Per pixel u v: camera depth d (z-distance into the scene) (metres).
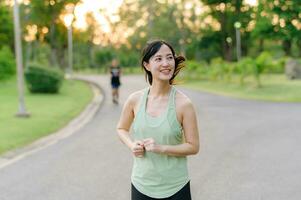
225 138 12.09
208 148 10.73
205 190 7.31
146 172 3.56
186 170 3.62
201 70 44.53
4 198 7.16
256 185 7.54
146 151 3.54
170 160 3.54
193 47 72.12
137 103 3.67
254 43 75.62
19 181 8.14
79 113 19.31
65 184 7.87
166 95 3.60
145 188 3.58
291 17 30.47
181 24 73.31
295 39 36.06
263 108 19.55
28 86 28.16
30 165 9.41
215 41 70.44
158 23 75.19
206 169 8.67
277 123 14.74
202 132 13.24
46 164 9.47
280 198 6.84
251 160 9.38
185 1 72.75
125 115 3.74
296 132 12.84
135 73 72.19
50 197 7.16
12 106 20.48
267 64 29.55
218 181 7.82
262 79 35.09
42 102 22.80
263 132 12.99
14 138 12.34
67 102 23.11
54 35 58.09
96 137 12.89
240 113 17.88
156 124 3.51
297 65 33.56
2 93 27.80
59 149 11.14
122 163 9.41
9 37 52.03
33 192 7.44
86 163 9.48
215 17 64.88
